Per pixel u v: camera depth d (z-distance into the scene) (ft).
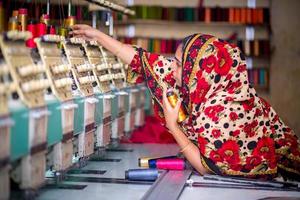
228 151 8.29
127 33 26.25
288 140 8.98
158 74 9.80
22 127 5.57
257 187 8.05
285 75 25.77
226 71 8.54
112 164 9.59
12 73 5.67
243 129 8.34
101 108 9.09
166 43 24.71
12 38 5.87
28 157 5.82
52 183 7.44
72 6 11.07
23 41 6.23
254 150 8.38
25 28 7.69
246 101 8.45
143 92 14.08
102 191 7.46
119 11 13.26
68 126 7.18
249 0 25.82
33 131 5.84
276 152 8.92
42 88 6.26
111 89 10.00
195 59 8.66
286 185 8.16
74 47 8.60
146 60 9.89
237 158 8.33
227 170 8.36
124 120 11.38
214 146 8.29
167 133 12.98
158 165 9.16
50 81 6.80
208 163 8.37
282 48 25.77
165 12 25.11
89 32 9.75
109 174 8.64
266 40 25.04
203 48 8.66
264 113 8.64
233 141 8.32
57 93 6.88
